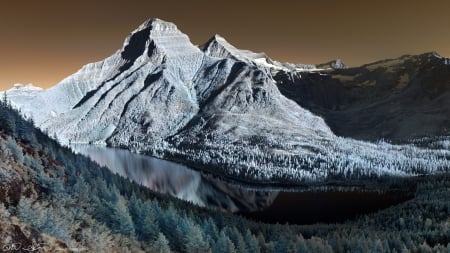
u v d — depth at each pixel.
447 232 170.75
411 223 194.25
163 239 100.38
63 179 114.69
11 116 126.12
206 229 126.81
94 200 104.81
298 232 182.62
